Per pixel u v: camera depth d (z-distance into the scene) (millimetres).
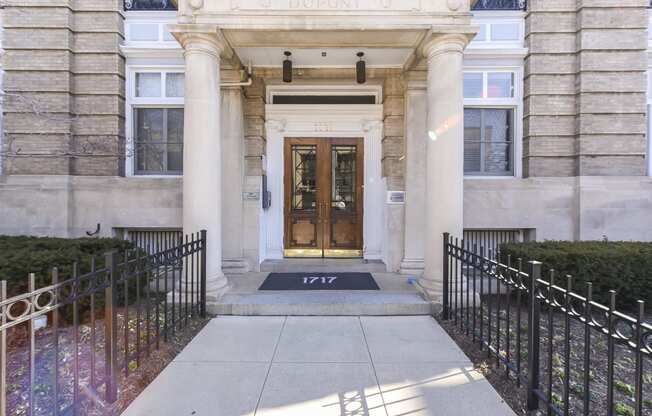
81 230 7207
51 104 7059
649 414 2883
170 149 7648
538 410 2971
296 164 8047
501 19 7383
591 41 6996
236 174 7059
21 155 7051
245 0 5207
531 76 7199
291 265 7477
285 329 4660
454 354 3980
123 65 7352
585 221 7031
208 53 5293
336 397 3186
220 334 4496
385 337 4426
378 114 7809
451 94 5246
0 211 7031
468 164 7656
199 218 5273
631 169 7078
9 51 7051
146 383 3377
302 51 6488
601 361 3779
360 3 5234
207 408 3023
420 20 5211
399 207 7164
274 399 3154
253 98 7316
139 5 7426
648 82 7320
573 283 5008
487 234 7617
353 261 7785
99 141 7184
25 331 4270
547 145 7227
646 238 7020
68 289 4410
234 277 6660
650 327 2025
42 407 2920
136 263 3561
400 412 2977
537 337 2982
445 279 4973
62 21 7008
